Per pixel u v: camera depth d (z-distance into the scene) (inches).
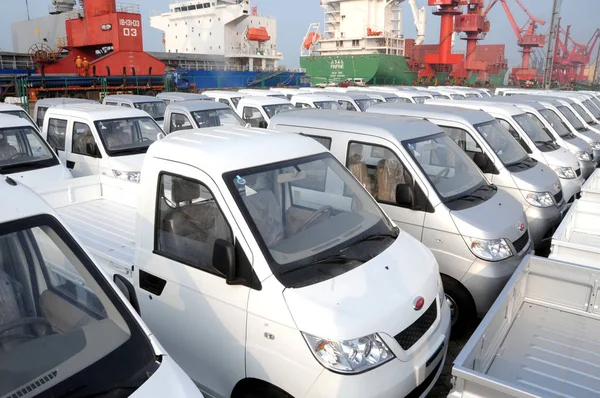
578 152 389.1
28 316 85.1
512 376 105.3
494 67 2527.1
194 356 131.1
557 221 257.0
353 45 2028.8
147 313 143.8
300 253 124.2
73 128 360.5
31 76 1073.5
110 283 91.0
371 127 204.4
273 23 1918.1
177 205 136.5
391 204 194.7
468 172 211.6
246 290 117.8
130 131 360.2
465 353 90.0
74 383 75.2
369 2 1952.5
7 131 282.5
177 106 488.7
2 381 74.6
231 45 1784.0
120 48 1243.8
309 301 110.1
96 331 84.7
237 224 121.5
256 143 147.0
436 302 130.0
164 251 139.2
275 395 115.0
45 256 87.7
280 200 134.2
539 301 138.9
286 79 1845.5
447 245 180.2
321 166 151.8
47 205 93.2
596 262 153.3
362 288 117.1
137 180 323.6
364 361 105.8
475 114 277.0
